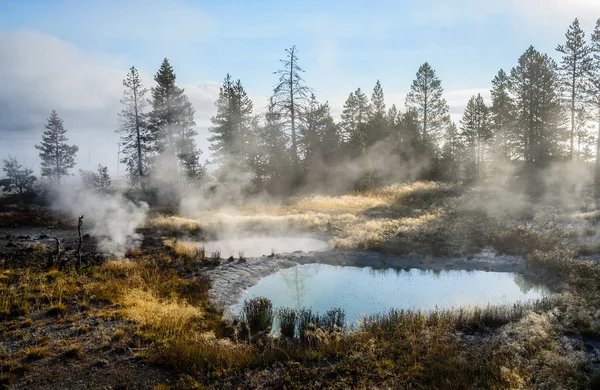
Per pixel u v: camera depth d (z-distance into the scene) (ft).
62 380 25.23
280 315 35.58
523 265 50.93
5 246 57.62
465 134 165.48
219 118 144.66
